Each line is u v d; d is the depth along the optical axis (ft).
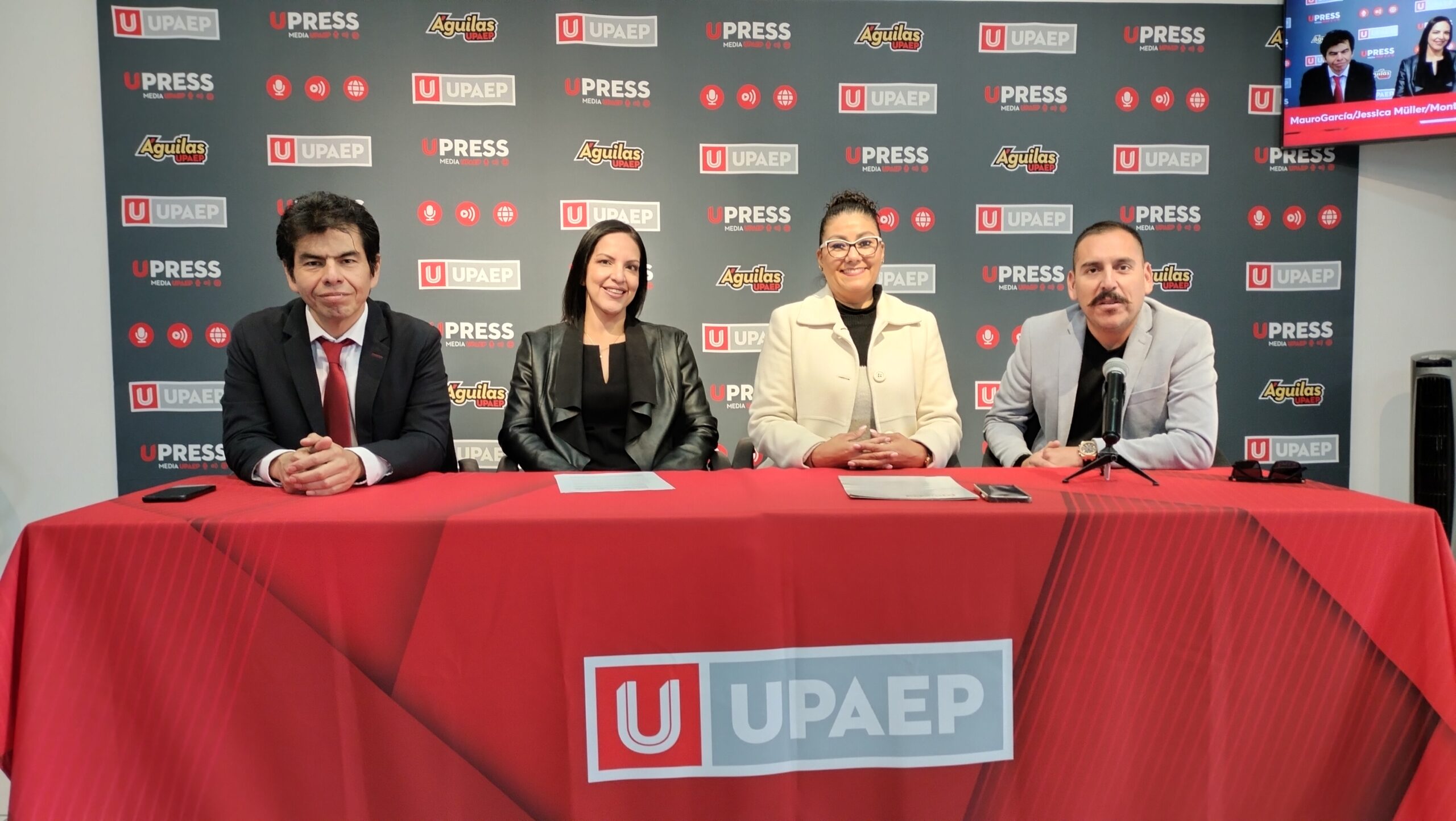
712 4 10.57
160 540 4.26
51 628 4.19
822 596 4.47
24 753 4.13
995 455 7.98
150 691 4.28
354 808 4.40
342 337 6.63
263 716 4.34
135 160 10.15
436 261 10.61
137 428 10.36
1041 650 4.50
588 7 10.47
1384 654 4.44
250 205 10.32
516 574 4.37
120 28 10.03
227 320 10.37
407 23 10.34
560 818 4.47
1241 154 10.95
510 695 4.41
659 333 8.67
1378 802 4.48
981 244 10.98
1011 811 4.58
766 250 10.88
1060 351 8.20
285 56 10.23
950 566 4.47
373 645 4.36
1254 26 10.80
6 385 10.16
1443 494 9.61
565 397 8.21
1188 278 11.05
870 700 4.52
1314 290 11.08
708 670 4.43
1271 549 4.43
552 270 10.72
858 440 6.45
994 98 10.82
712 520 4.38
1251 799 4.52
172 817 4.31
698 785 4.49
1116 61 10.83
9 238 10.07
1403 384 11.10
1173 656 4.48
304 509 4.59
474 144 10.52
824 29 10.66
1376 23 10.07
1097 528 4.44
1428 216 10.94
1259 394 11.14
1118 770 4.53
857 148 10.81
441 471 6.87
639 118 10.64
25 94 9.97
